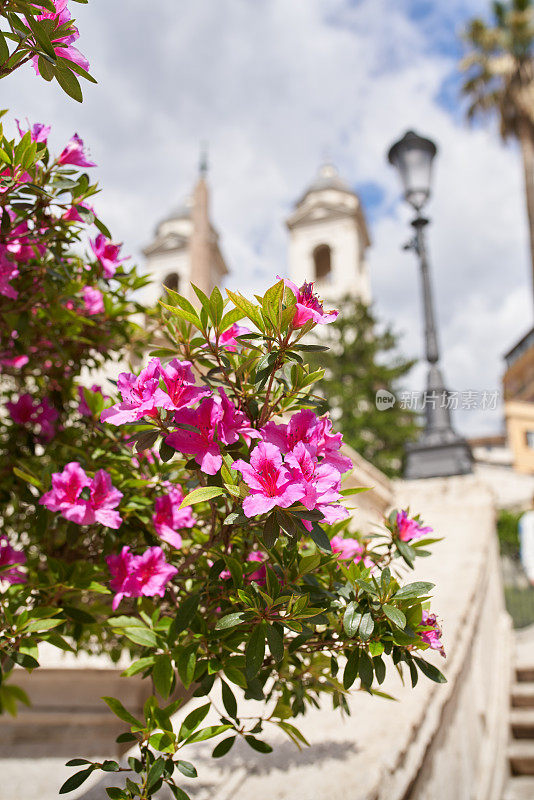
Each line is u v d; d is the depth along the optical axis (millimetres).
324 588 1707
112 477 2055
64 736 4262
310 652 1637
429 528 1861
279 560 1475
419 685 2893
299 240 38750
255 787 1792
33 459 2613
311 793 1733
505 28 23562
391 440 17375
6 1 1328
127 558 1845
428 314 7074
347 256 37406
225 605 1648
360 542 2018
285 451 1422
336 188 40875
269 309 1412
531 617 11039
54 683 4344
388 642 1506
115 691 4250
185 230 41219
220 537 1702
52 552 2307
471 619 4207
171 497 2016
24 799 3492
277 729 2359
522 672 6941
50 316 2295
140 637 1646
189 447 1421
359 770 1889
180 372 1439
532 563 13289
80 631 1908
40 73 1431
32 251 2105
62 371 2668
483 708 4824
